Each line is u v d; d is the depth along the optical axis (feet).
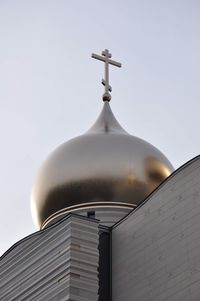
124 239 102.22
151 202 99.66
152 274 94.43
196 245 88.99
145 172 124.88
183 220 92.68
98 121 139.23
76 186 123.95
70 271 93.20
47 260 98.12
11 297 102.01
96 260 95.55
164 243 94.43
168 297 90.27
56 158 127.65
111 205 122.21
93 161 124.67
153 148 129.59
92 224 97.86
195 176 93.40
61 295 92.68
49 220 126.82
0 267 107.65
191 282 87.61
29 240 103.71
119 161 124.67
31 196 131.95
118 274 100.58
